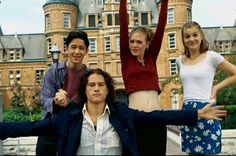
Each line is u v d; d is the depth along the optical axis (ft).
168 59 170.91
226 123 61.57
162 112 12.01
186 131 16.35
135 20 178.50
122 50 16.02
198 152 15.89
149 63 15.88
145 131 13.88
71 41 15.37
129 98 15.48
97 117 11.86
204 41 16.71
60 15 177.47
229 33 184.44
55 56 60.34
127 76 15.60
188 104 16.19
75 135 11.39
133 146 11.37
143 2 182.50
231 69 16.01
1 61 186.29
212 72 16.21
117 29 174.19
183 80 16.65
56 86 15.38
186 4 174.81
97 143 11.47
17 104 151.94
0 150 27.94
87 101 12.09
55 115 12.84
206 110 11.81
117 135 11.62
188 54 16.96
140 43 15.49
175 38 171.53
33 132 11.84
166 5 16.51
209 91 16.02
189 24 16.60
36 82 185.57
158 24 16.43
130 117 11.76
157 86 15.61
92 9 182.39
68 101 12.75
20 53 188.44
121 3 16.20
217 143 15.70
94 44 176.86
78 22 182.09
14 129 11.73
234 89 68.54
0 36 193.36
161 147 13.92
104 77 12.01
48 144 14.16
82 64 15.85
